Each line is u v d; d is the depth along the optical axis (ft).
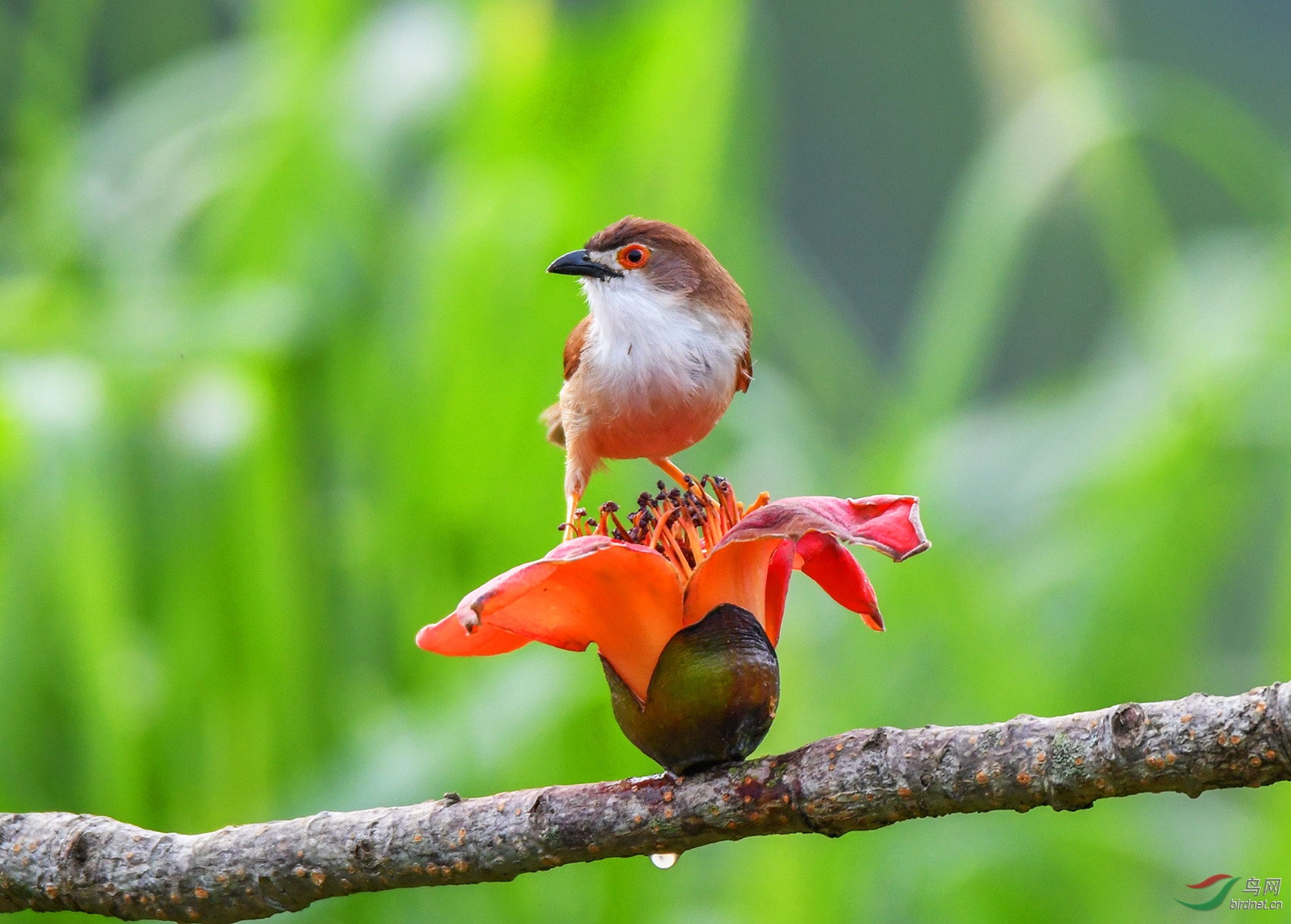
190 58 47.83
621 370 21.58
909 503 13.92
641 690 13.76
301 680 31.32
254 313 33.01
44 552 28.35
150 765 30.04
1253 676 43.75
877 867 33.94
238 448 31.32
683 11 34.58
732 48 35.32
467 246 32.68
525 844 13.53
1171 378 36.06
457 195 33.63
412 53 35.73
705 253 22.39
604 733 30.73
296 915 30.60
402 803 29.07
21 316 32.78
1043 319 64.03
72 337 32.48
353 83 35.63
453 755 29.55
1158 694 34.60
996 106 37.01
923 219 82.69
